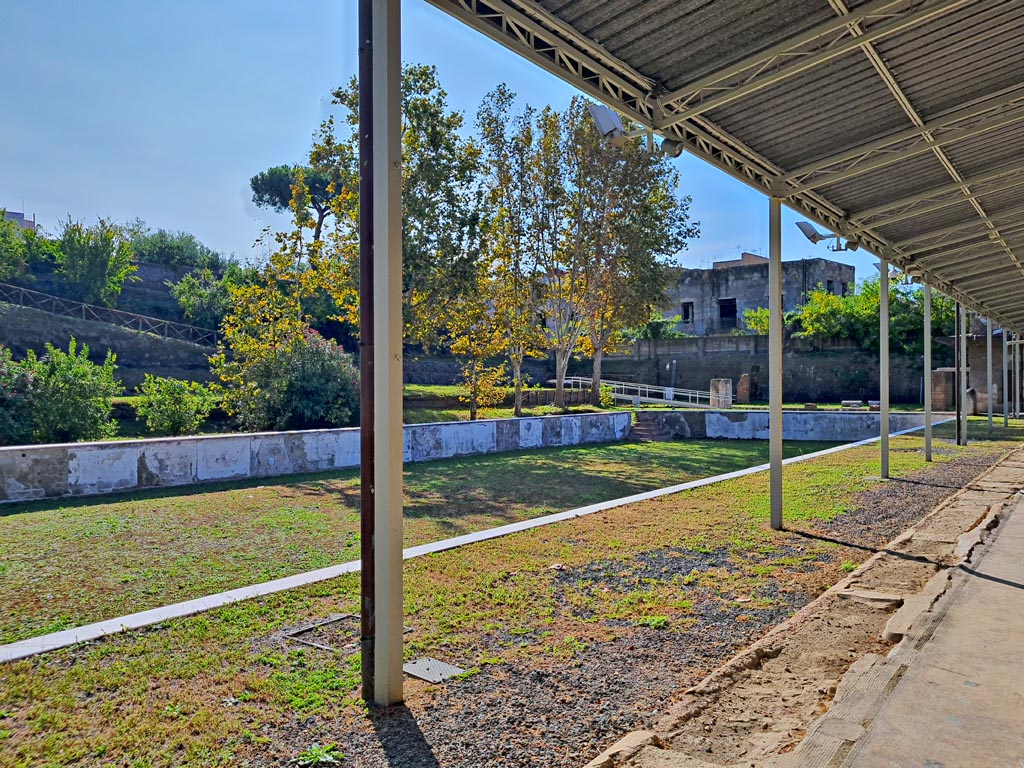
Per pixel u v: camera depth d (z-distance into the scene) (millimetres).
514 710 3070
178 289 30312
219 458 10266
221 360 16406
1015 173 7328
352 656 3729
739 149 6312
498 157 21094
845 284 40688
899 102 5625
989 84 5465
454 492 9836
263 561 5836
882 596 4605
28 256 28688
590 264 22516
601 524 7168
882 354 10508
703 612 4438
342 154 16141
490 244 19156
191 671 3492
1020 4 4414
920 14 4152
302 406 15430
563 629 4141
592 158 21594
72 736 2859
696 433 21547
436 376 28734
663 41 4613
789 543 6352
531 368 33969
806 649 3705
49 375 12414
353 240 16031
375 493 3219
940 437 17359
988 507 7887
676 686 3316
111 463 9164
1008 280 13477
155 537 6637
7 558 5824
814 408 26500
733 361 33250
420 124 16656
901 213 8070
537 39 4559
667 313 42406
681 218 24438
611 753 2578
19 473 8398
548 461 13922
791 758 2459
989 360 19672
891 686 3096
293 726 2945
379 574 3166
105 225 29656
